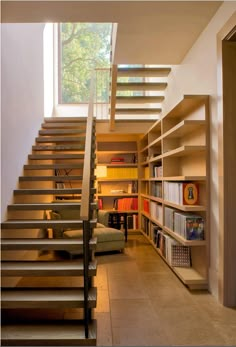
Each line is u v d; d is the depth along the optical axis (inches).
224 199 106.1
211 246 119.7
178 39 134.6
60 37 270.8
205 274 124.3
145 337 87.5
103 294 120.8
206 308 106.0
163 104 204.4
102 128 229.0
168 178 150.8
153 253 188.7
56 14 108.1
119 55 153.2
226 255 106.6
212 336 87.5
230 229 106.2
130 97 196.1
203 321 96.6
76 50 273.6
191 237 122.9
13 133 140.9
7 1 97.8
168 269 154.1
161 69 178.9
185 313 102.5
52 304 91.6
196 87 136.3
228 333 89.0
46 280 139.0
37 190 140.8
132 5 102.3
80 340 84.2
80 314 104.5
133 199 256.7
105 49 275.1
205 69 124.6
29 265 104.6
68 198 240.5
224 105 106.2
